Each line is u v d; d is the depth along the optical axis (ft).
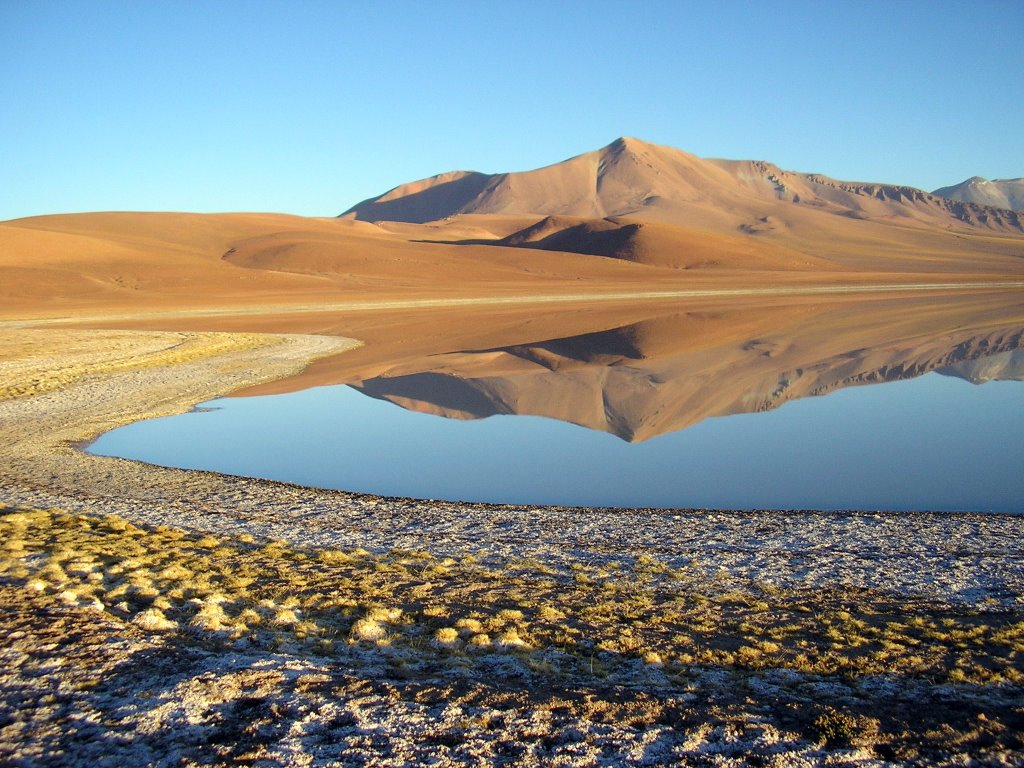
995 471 61.26
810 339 147.13
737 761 20.59
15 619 27.86
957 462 64.13
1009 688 25.88
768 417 83.10
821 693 25.52
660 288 306.14
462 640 29.68
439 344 145.38
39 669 24.08
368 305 229.04
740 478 60.08
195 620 29.60
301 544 43.68
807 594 36.22
